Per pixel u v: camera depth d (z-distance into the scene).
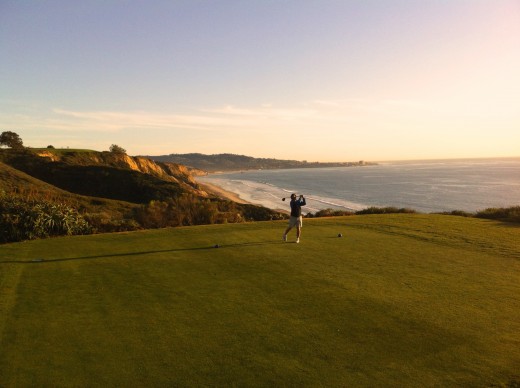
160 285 9.92
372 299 8.82
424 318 7.75
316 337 6.95
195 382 5.57
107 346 6.66
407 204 74.19
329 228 18.48
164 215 22.47
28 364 6.08
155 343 6.76
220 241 15.49
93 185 67.25
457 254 13.12
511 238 15.67
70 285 9.92
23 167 71.31
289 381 5.57
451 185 120.44
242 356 6.29
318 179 190.25
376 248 14.10
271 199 90.19
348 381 5.56
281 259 12.53
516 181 132.75
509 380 5.56
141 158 118.81
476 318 7.73
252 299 8.88
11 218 16.78
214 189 120.75
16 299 8.89
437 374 5.74
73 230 18.23
